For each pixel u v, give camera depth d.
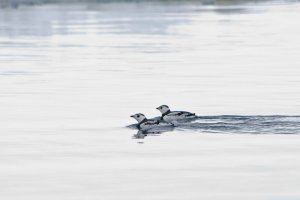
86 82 41.19
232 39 70.31
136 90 37.81
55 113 30.73
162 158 22.06
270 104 32.62
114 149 23.47
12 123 28.42
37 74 45.19
